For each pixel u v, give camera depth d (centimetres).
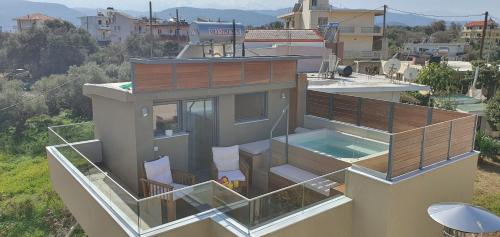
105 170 1411
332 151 1318
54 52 6141
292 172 1250
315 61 3400
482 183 1925
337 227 1006
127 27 10675
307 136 1438
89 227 1085
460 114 1208
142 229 838
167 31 9494
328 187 1009
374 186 978
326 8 6412
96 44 7006
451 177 1139
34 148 3294
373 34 6425
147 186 1138
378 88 2023
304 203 959
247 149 1393
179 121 1326
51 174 1495
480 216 852
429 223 1095
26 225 1933
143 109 1204
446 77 3120
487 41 9988
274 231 853
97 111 1441
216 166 1286
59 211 2022
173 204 874
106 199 1002
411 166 1028
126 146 1266
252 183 1348
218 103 1380
